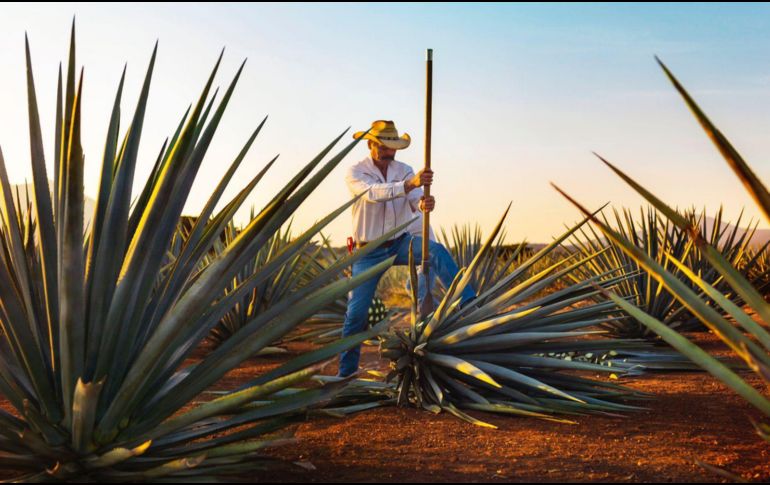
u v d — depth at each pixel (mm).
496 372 3924
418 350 4027
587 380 4242
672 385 4879
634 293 7168
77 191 2287
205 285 2494
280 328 2658
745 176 2107
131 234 2789
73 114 2236
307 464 2756
